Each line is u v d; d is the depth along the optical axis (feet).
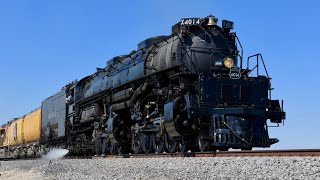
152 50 55.88
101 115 69.87
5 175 64.34
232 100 46.26
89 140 74.69
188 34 49.78
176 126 44.93
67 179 44.11
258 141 43.96
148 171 35.99
